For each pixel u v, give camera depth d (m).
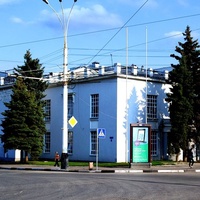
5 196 14.66
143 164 33.81
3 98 55.66
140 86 44.47
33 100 44.09
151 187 17.97
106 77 43.25
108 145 42.72
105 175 26.52
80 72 46.34
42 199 13.71
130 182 20.59
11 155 52.56
